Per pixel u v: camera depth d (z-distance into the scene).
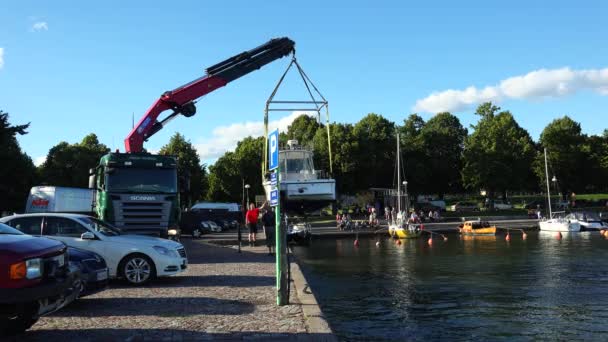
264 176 26.64
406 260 31.91
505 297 18.28
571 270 25.52
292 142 38.75
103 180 19.08
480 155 75.25
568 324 14.12
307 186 28.64
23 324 7.38
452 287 20.78
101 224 13.79
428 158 84.38
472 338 12.85
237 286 12.87
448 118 93.00
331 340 7.54
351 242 47.56
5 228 8.43
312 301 10.62
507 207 78.62
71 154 83.00
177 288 12.54
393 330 13.70
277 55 26.56
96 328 8.28
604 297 17.95
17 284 6.57
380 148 80.94
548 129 81.94
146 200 18.83
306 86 26.72
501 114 78.06
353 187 79.56
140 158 19.34
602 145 81.31
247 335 7.80
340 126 79.62
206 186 82.25
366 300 18.12
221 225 56.41
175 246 13.72
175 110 24.97
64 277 7.54
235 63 25.84
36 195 37.94
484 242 44.66
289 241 44.50
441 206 79.31
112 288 12.52
